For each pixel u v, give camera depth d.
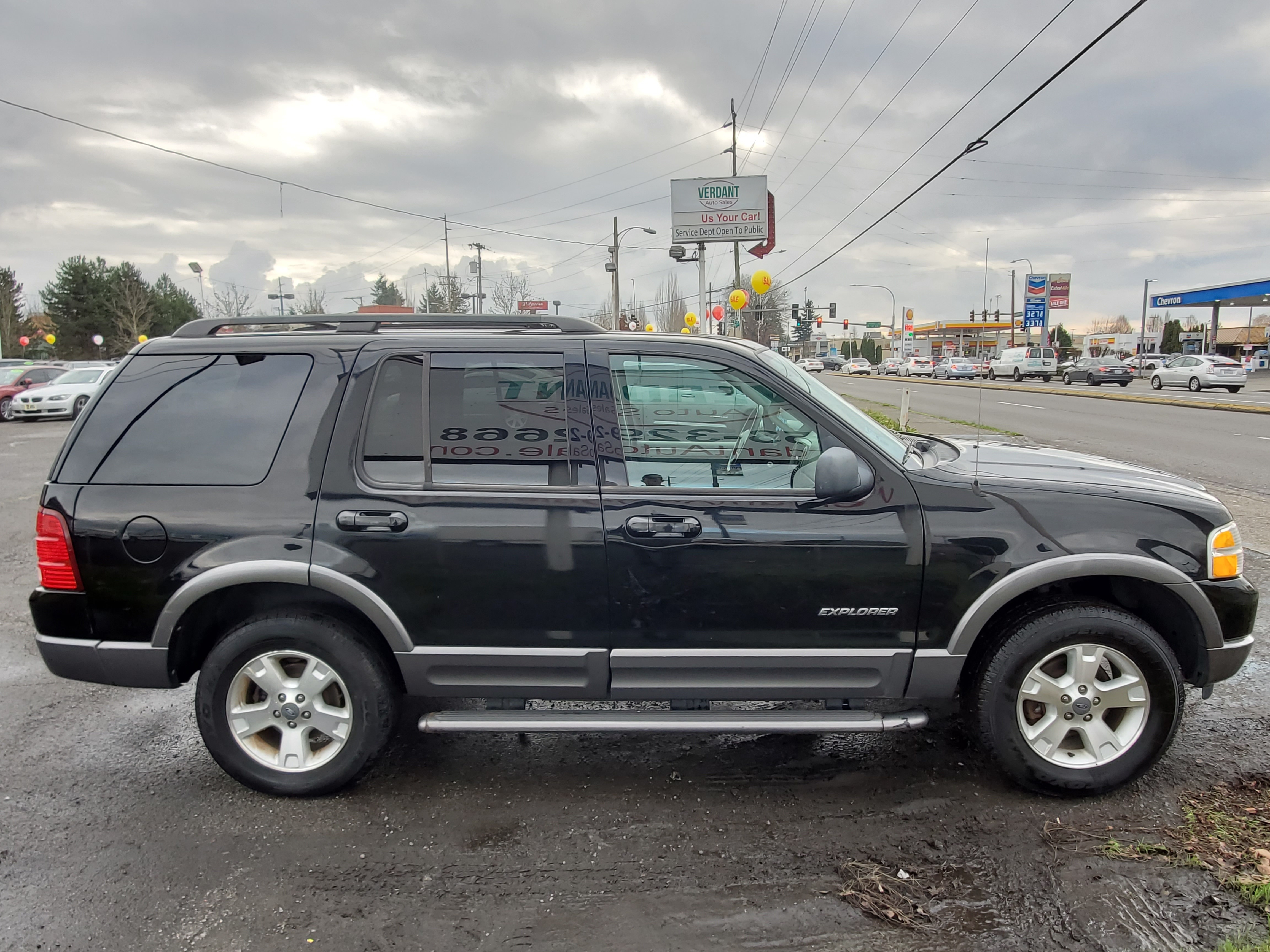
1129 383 38.97
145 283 66.69
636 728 3.08
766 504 3.03
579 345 3.19
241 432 3.18
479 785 3.36
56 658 3.18
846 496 2.91
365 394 3.15
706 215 31.27
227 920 2.55
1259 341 66.06
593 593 3.06
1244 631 3.12
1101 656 3.07
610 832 3.01
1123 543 3.01
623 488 3.08
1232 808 3.06
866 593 3.03
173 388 3.23
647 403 3.14
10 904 2.63
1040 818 3.04
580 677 3.14
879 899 2.60
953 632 3.04
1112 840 2.88
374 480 3.10
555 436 3.12
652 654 3.08
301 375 3.21
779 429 3.14
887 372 65.19
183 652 3.24
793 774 3.41
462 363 3.16
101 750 3.71
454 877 2.75
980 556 3.00
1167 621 3.22
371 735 3.20
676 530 3.01
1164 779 3.28
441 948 2.42
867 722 3.07
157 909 2.60
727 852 2.87
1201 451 12.84
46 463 13.54
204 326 3.38
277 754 3.28
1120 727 3.12
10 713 4.12
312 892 2.68
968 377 48.84
